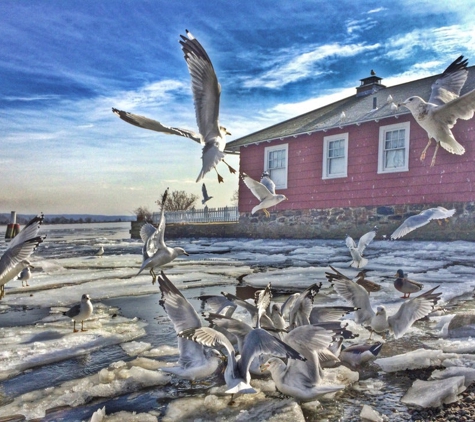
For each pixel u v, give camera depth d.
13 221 17.72
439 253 8.91
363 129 12.40
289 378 2.63
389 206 11.82
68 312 4.02
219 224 16.30
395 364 3.09
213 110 2.97
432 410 2.51
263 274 7.06
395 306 4.66
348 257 9.09
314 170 13.55
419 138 11.27
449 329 3.78
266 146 14.88
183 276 7.00
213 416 2.51
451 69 4.60
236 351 3.30
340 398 2.69
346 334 2.80
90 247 13.75
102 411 2.50
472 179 10.29
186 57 2.87
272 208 14.61
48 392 2.80
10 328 4.13
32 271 7.75
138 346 3.63
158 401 2.70
